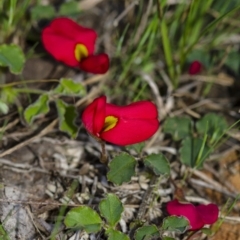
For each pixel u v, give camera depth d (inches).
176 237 18.8
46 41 20.2
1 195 18.8
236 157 20.5
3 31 21.3
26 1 21.3
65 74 21.3
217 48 22.3
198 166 19.6
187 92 21.5
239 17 22.5
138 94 20.4
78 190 19.2
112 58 21.6
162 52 21.9
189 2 21.6
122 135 18.3
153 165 18.9
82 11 21.8
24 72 21.1
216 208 18.5
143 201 19.0
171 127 20.2
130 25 22.3
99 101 17.9
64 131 19.8
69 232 18.4
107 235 18.3
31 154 19.7
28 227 18.4
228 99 21.6
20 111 20.1
